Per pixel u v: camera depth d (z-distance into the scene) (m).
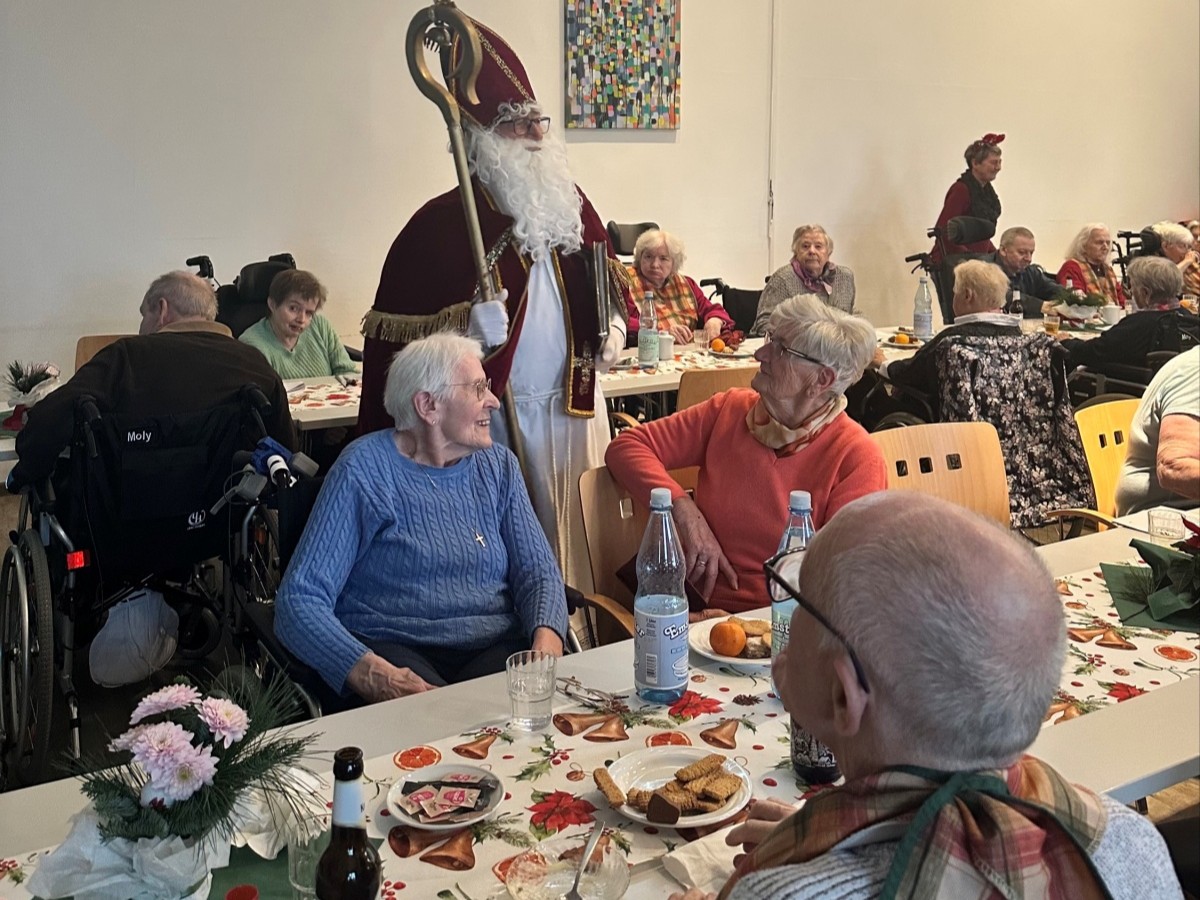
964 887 0.72
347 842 0.99
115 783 1.05
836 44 6.71
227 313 4.29
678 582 1.71
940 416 3.77
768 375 2.19
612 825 1.24
